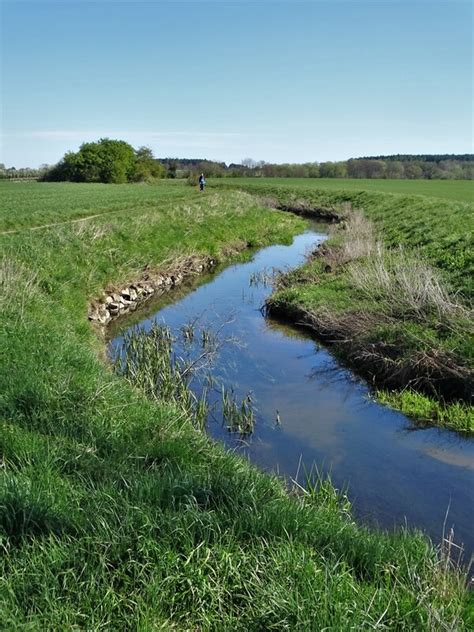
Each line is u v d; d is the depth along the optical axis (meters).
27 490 4.76
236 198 39.62
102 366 9.29
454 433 8.59
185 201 36.34
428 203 29.34
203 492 5.09
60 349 9.04
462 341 10.11
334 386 10.52
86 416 6.76
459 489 7.02
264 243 28.50
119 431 6.58
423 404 9.27
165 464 5.80
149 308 16.62
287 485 6.81
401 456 7.88
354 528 5.27
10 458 5.62
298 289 16.00
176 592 4.02
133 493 4.90
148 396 9.09
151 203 36.69
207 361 11.36
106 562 4.14
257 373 11.17
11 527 4.38
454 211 24.38
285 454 7.92
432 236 18.70
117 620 3.75
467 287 12.55
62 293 13.85
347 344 12.09
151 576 4.01
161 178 97.19
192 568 4.11
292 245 28.34
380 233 22.67
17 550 4.16
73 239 18.25
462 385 9.45
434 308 11.42
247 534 4.57
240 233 28.34
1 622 3.51
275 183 74.75
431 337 10.44
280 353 12.35
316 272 17.95
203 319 15.16
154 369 10.23
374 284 13.42
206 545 4.33
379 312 12.08
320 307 13.93
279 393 10.18
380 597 3.96
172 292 18.80
